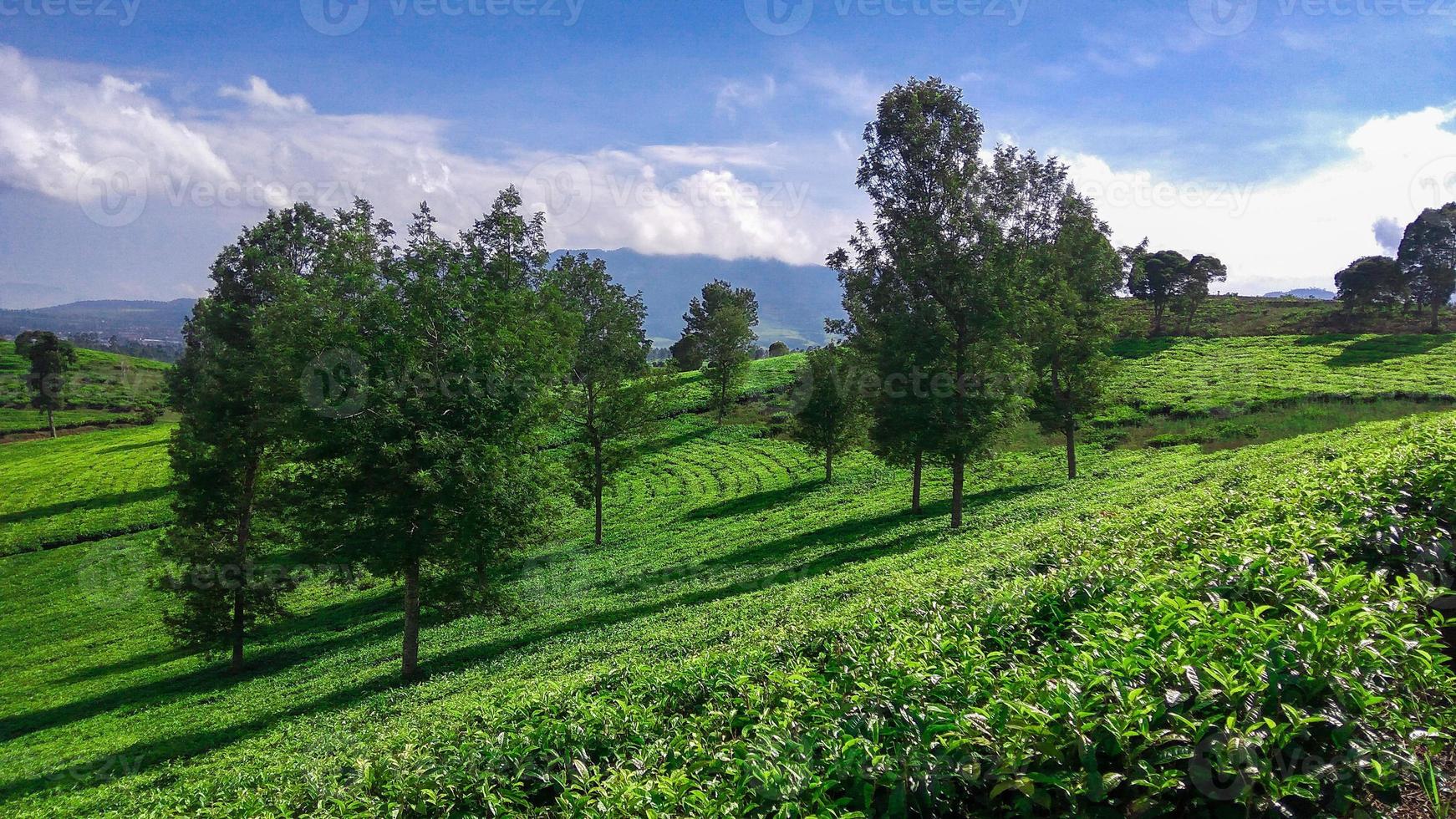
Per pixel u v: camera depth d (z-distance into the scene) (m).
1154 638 6.72
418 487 21.75
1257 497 12.20
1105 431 60.25
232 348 30.17
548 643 24.70
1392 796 5.19
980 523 30.08
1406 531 8.48
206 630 31.12
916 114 31.95
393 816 8.24
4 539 56.03
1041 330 40.88
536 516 24.02
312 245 30.89
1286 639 6.01
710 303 114.00
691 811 6.24
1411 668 5.76
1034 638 8.66
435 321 22.42
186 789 14.37
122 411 106.94
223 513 31.62
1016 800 5.38
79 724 27.56
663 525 50.56
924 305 32.62
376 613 37.97
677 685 10.42
